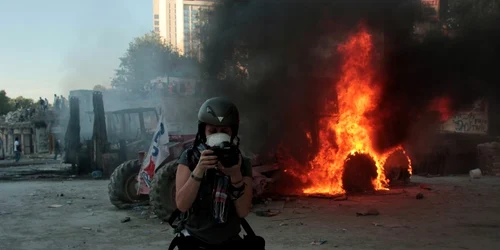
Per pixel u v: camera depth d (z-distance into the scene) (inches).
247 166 101.5
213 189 94.9
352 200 376.8
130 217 312.0
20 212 335.3
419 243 232.2
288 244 231.0
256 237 101.7
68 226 283.4
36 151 1496.1
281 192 402.0
